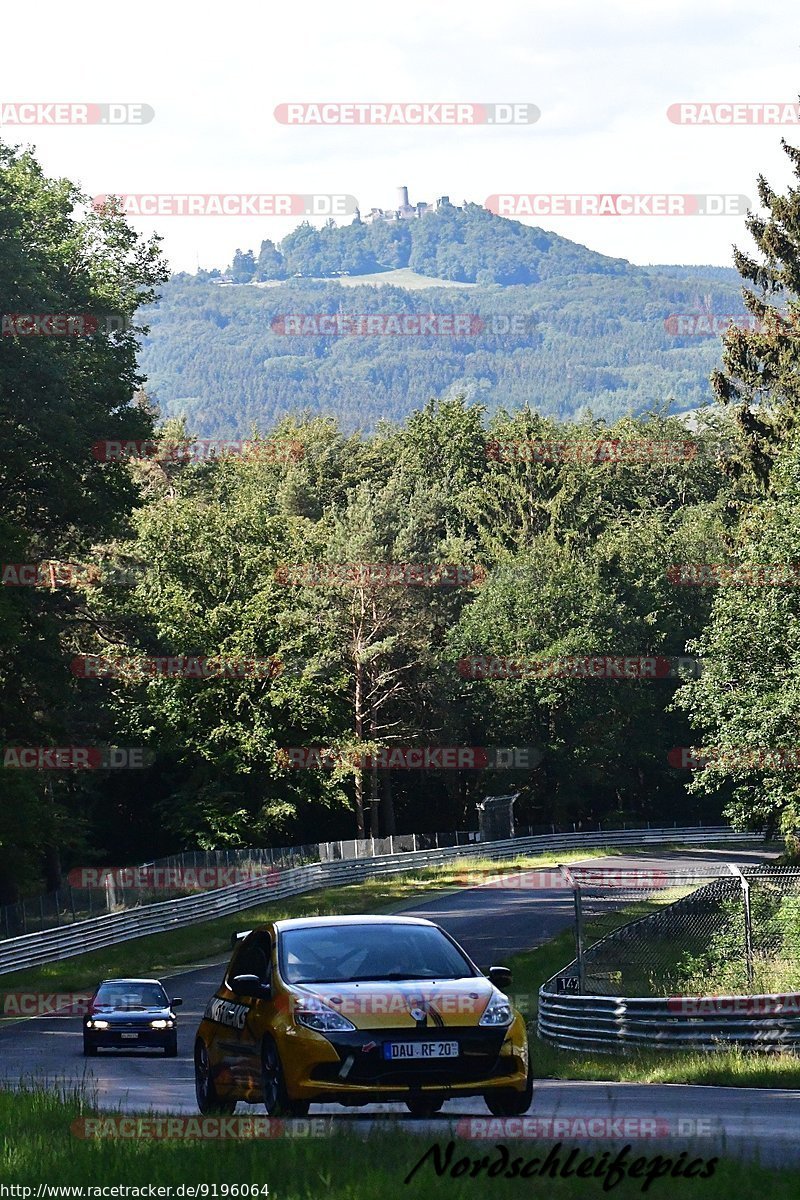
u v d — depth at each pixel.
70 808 148.12
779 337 105.88
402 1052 23.11
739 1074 35.72
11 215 80.12
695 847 189.50
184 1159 19.23
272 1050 23.73
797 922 59.44
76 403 84.06
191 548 149.62
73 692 97.00
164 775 151.75
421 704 179.75
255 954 26.56
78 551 96.62
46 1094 28.97
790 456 87.81
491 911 110.56
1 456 85.12
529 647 182.25
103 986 56.66
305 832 175.62
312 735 149.88
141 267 97.75
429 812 192.62
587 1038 46.47
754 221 108.00
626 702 184.50
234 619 146.12
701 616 192.12
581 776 191.12
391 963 25.20
